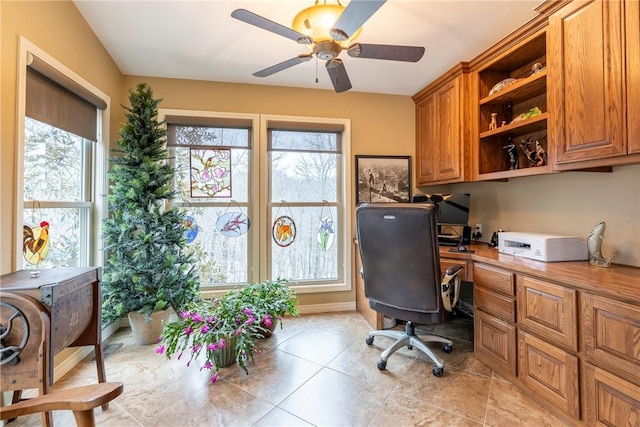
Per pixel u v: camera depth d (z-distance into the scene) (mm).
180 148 2912
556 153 1754
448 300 2008
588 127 1567
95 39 2242
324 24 1532
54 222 1950
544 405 1619
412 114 3385
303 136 3164
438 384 1854
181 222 2527
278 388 1814
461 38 2258
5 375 1138
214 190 2982
